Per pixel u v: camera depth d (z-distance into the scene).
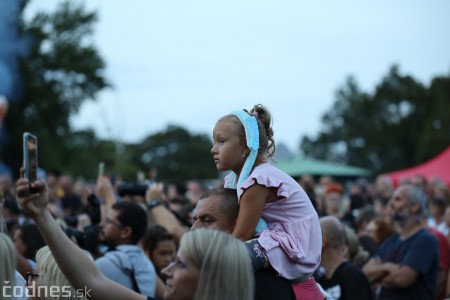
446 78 62.44
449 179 20.14
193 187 15.15
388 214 7.88
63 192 12.59
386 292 6.86
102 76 45.69
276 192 3.50
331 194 10.52
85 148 47.19
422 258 6.70
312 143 91.75
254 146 3.53
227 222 3.53
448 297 7.62
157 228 6.20
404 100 72.56
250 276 2.94
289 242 3.45
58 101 44.25
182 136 82.25
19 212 8.00
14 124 43.16
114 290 3.18
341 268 5.84
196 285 2.88
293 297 3.47
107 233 5.52
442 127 60.84
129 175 35.47
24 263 5.13
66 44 44.81
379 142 72.00
